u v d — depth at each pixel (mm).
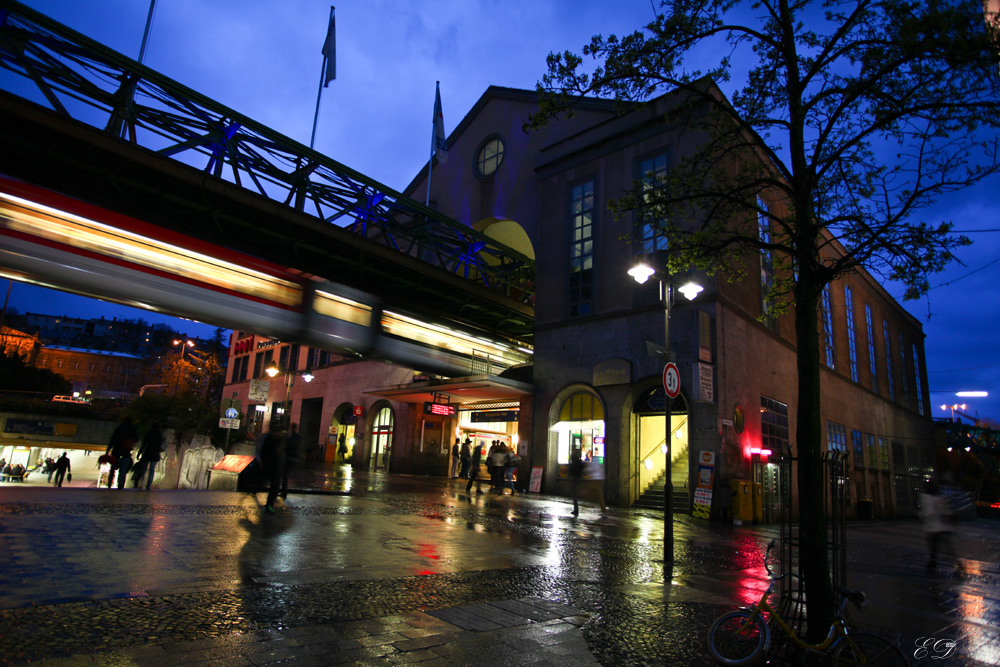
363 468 40125
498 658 4570
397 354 31188
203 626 4734
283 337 27094
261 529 9883
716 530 16359
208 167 22516
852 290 39344
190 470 24047
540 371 26875
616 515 18234
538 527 13648
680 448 24641
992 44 6000
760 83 7887
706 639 5332
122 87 20438
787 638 4789
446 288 31094
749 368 23141
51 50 19094
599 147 26969
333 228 24547
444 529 11984
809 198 6316
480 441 32312
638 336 23344
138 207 22062
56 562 6441
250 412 54562
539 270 28234
